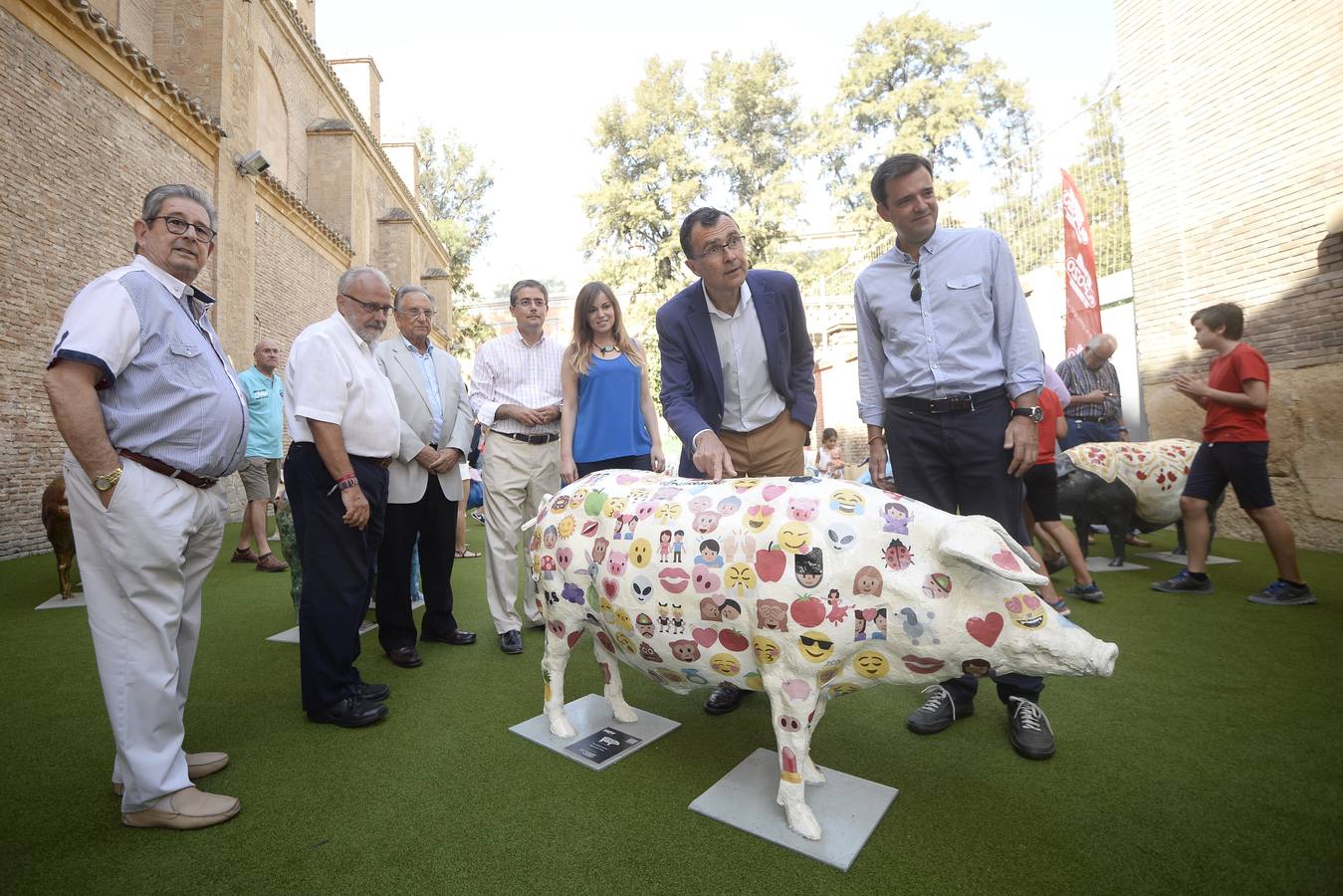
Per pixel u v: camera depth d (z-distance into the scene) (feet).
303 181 56.44
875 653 6.53
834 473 39.93
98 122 25.88
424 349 13.58
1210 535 15.83
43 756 8.64
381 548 12.12
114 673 6.89
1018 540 9.14
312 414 9.32
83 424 6.37
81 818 7.22
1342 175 19.67
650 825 6.98
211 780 8.04
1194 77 23.93
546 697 9.11
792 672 6.60
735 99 100.99
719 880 6.10
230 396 7.60
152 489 6.87
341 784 7.91
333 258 52.11
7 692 10.73
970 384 9.00
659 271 97.19
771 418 10.31
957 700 9.45
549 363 14.19
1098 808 7.19
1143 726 9.12
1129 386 28.71
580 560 8.25
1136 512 18.60
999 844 6.59
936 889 5.94
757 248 96.17
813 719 7.03
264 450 20.75
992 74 91.15
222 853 6.60
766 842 6.65
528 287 13.93
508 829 6.95
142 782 6.91
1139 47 26.02
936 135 88.79
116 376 6.78
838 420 53.06
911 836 6.75
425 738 9.14
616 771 8.20
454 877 6.20
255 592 17.75
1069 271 27.66
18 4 22.16
